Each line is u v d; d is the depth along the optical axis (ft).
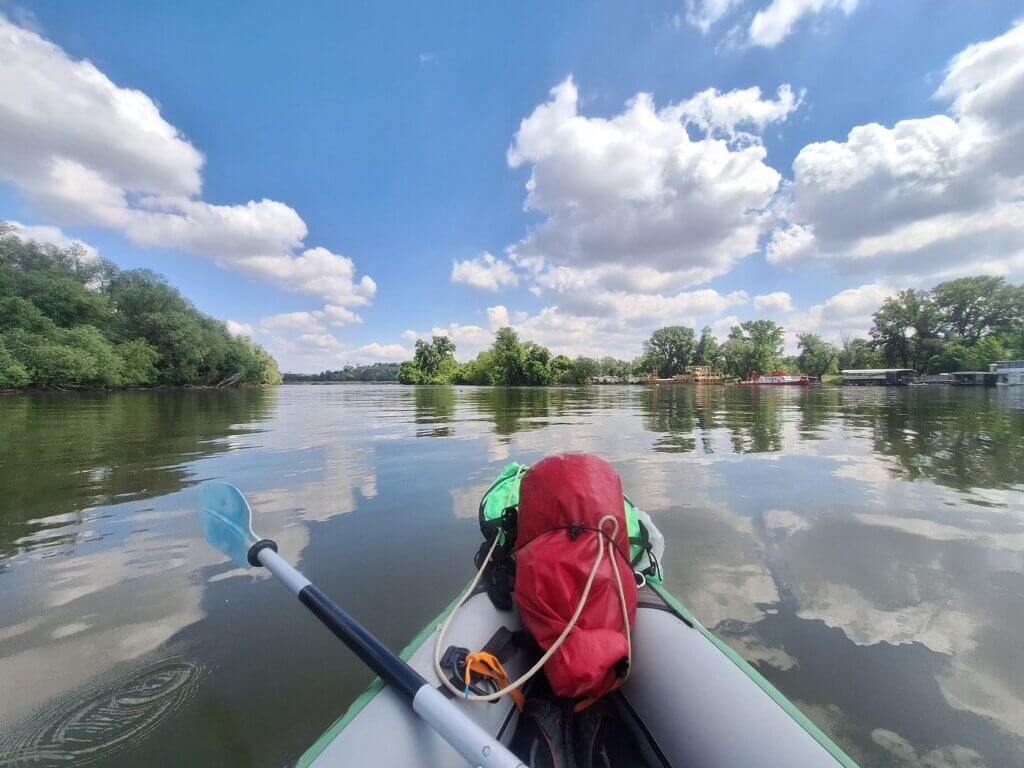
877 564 10.65
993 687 6.61
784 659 7.25
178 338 139.64
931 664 7.13
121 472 20.17
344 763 3.94
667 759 4.84
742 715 4.60
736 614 8.57
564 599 5.12
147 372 128.77
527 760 5.04
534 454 24.38
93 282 153.69
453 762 4.23
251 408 59.82
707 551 11.45
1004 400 70.74
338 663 7.23
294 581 6.39
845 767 3.90
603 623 5.07
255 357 180.75
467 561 11.13
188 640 7.85
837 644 7.64
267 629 8.20
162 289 160.25
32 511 14.83
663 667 5.44
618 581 5.28
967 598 9.13
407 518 14.17
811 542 11.98
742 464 21.40
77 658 7.34
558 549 5.50
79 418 43.60
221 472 20.24
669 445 27.14
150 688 6.63
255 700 6.40
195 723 5.96
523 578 5.56
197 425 38.27
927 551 11.38
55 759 5.36
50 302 120.88
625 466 20.99
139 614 8.71
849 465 21.08
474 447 26.78
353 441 29.17
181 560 11.17
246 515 7.64
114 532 13.00
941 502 15.33
